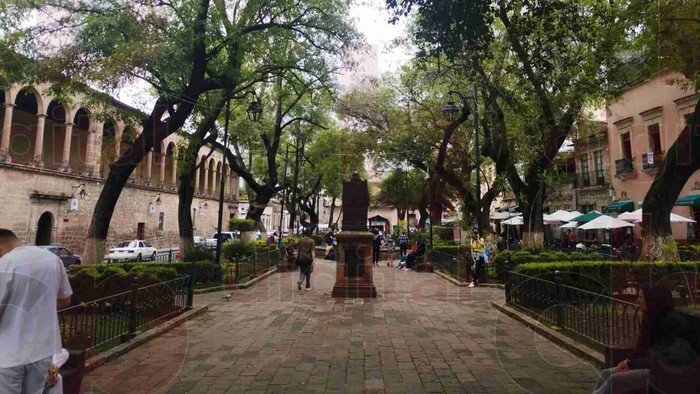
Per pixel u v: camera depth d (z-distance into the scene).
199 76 12.95
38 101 25.22
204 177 47.00
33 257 3.29
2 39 11.01
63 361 3.41
